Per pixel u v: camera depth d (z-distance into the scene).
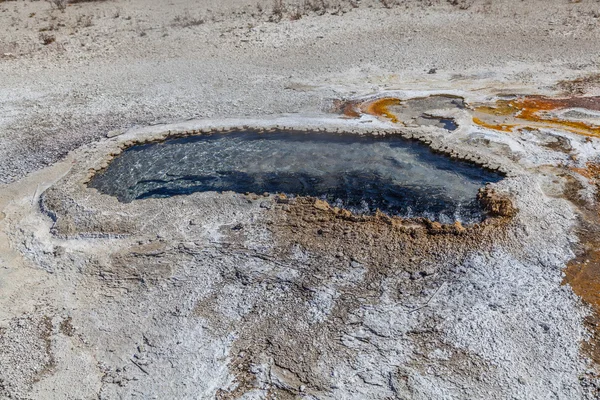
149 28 15.29
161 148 9.16
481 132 8.90
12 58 13.56
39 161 8.85
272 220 7.03
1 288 6.25
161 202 7.50
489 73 11.27
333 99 10.55
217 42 13.99
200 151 9.01
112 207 7.44
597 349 5.05
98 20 16.22
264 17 15.62
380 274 6.11
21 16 16.83
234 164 8.57
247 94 10.98
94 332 5.68
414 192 7.59
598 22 13.24
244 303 5.88
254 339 5.48
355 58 12.48
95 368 5.29
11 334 5.68
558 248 6.26
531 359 5.02
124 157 8.94
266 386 5.00
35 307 6.02
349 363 5.15
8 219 7.39
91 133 9.75
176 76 12.12
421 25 14.11
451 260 6.21
